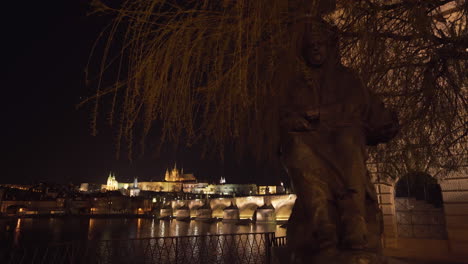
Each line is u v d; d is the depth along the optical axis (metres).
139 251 17.05
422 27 2.59
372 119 2.61
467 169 12.01
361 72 2.90
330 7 2.75
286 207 100.56
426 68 3.16
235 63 2.19
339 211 2.28
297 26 2.58
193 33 2.32
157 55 2.20
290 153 2.48
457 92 3.29
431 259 11.16
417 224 14.15
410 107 3.57
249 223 98.19
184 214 124.06
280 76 2.60
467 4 2.77
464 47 2.84
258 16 2.26
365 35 2.73
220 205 125.19
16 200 122.75
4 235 53.00
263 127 2.71
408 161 3.94
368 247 2.19
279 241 8.95
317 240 2.21
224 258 14.03
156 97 2.18
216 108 2.40
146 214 150.25
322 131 2.50
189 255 16.27
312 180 2.35
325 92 2.61
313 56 2.65
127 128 2.04
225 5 2.23
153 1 2.14
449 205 12.73
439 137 3.79
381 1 2.84
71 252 8.51
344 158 2.37
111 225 90.06
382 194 14.34
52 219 112.88
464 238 12.15
